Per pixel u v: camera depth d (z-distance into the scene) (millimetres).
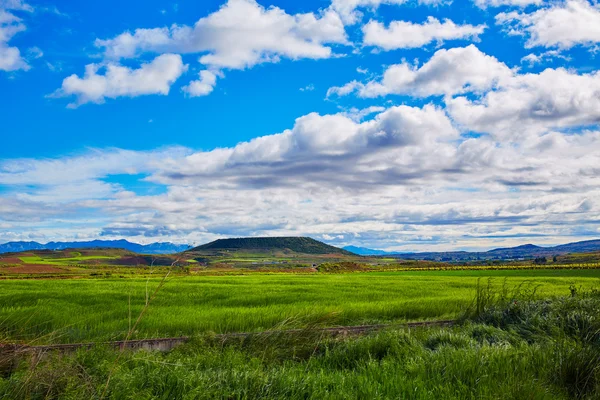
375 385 5828
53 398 5320
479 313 12742
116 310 15281
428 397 5422
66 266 99188
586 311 10570
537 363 6863
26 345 7387
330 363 7875
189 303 18797
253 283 36062
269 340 9062
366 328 10625
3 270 82312
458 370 6395
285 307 16359
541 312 11531
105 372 5738
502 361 6738
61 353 7773
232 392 5441
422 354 7430
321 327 10078
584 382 6277
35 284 32531
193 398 5156
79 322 12375
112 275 59906
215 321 12750
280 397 5496
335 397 5445
